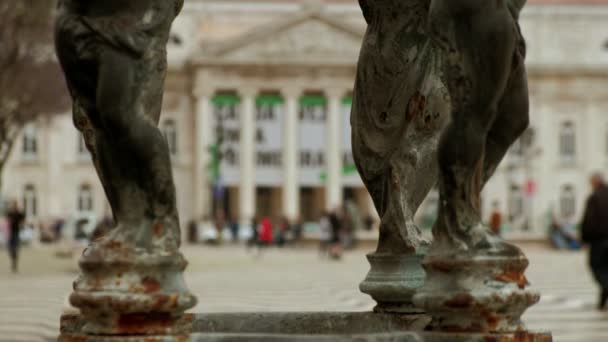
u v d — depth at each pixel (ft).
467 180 10.79
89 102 10.48
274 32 394.93
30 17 147.43
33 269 132.67
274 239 299.99
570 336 46.50
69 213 395.75
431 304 10.62
